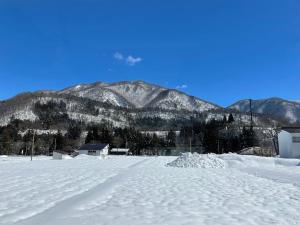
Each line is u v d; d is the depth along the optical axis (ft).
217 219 30.27
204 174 83.56
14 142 440.86
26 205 36.47
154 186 55.52
